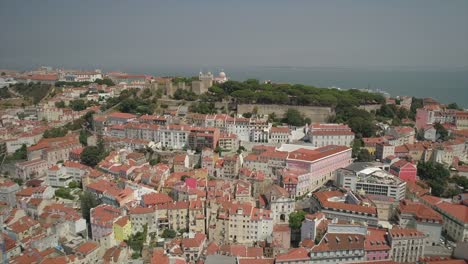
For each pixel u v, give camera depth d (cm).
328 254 19300
